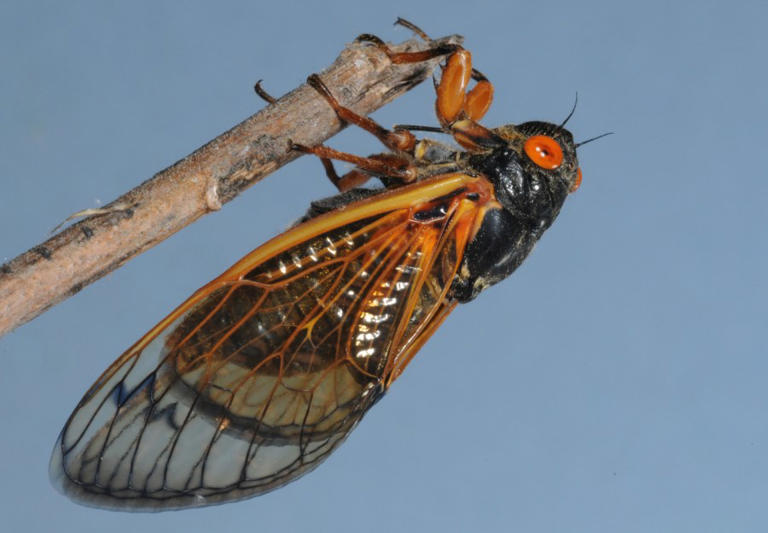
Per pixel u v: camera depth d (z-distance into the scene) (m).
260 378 0.20
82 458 0.20
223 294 0.20
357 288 0.20
